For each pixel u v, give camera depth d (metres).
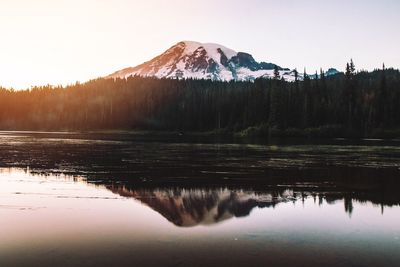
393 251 12.70
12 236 13.91
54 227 15.13
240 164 38.00
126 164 37.59
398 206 19.77
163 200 20.84
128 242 13.34
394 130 109.75
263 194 22.88
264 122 127.19
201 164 37.94
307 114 118.44
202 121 155.62
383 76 124.44
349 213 18.17
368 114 115.44
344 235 14.47
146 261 11.56
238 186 25.61
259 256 12.06
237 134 129.12
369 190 24.45
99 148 60.12
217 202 20.48
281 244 13.27
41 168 33.97
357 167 35.88
